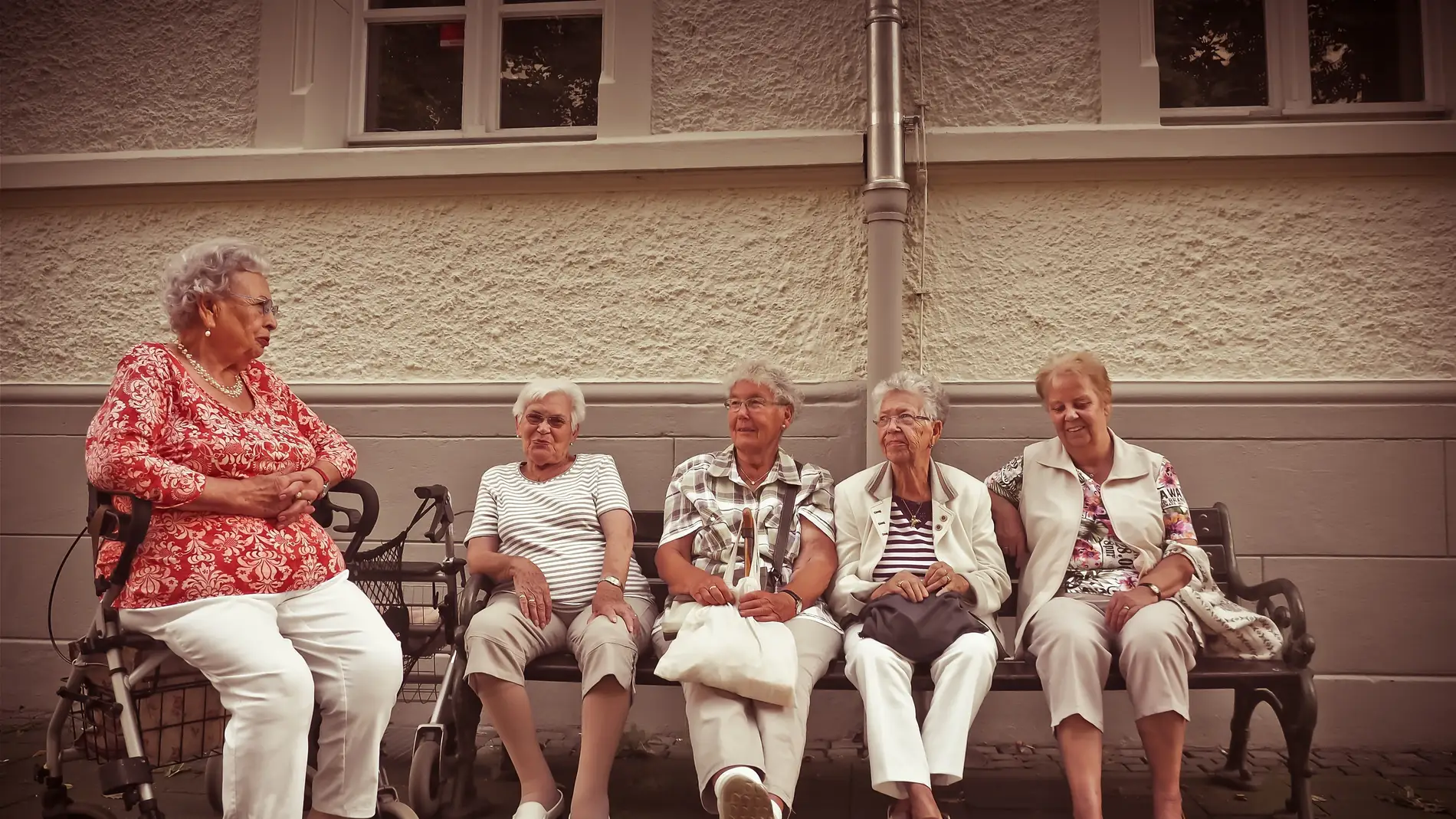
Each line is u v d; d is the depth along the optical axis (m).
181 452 2.53
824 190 4.06
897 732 2.70
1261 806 3.07
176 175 4.26
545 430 3.44
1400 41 4.14
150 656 2.46
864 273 4.01
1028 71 4.04
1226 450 3.83
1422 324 3.81
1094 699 2.75
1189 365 3.89
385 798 2.77
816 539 3.25
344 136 4.48
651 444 4.04
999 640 3.07
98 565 2.52
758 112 4.14
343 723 2.61
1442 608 3.72
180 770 3.42
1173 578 3.01
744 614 2.98
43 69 4.45
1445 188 3.82
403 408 4.15
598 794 2.78
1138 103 3.97
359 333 4.22
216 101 4.38
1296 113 4.11
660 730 3.91
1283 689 2.87
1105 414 3.29
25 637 4.21
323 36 4.41
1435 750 3.66
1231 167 3.88
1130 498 3.20
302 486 2.67
